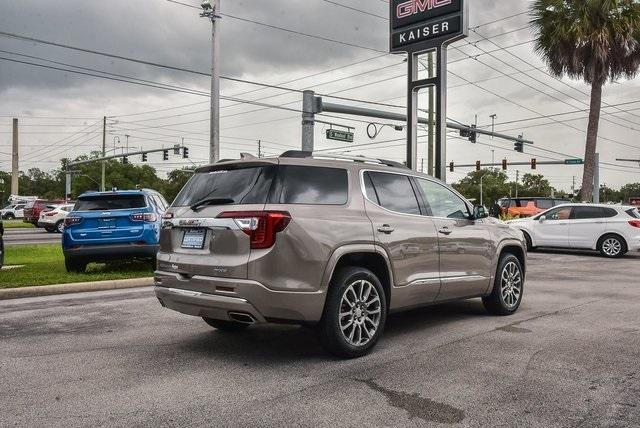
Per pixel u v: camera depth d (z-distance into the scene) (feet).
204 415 12.69
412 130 50.03
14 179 192.75
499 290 23.65
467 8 45.50
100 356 17.66
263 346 18.88
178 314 24.39
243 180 17.15
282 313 15.97
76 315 24.23
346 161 18.76
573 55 78.38
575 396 13.83
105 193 36.14
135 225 35.58
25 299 28.68
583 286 33.42
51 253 55.06
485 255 22.88
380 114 76.64
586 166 81.00
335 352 17.03
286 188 16.67
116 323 22.56
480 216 22.94
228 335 20.45
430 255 20.15
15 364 16.78
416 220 19.99
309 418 12.48
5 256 51.42
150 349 18.47
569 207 58.75
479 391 14.20
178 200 18.74
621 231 54.65
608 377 15.31
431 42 47.85
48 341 19.58
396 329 21.39
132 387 14.65
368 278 17.69
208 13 68.33
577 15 77.30
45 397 13.89
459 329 21.33
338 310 16.85
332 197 17.66
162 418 12.51
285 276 15.85
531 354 17.65
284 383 14.93
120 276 34.65
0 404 13.43
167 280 17.69
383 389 14.39
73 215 35.35
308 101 69.67
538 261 50.67
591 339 19.62
